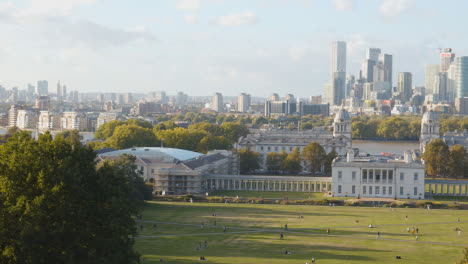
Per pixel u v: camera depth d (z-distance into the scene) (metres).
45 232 108.75
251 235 195.00
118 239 117.44
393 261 158.75
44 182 117.44
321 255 165.25
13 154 122.31
